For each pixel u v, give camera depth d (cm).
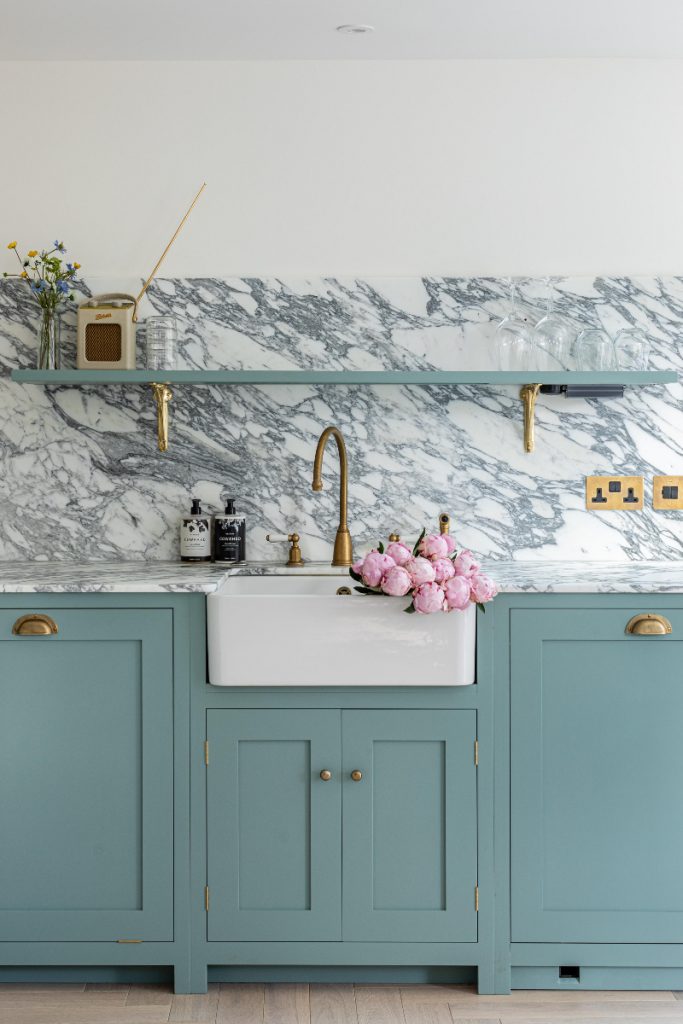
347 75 287
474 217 288
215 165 288
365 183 288
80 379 267
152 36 271
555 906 235
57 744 234
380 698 232
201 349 288
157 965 239
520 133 288
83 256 288
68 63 287
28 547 290
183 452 290
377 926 234
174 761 233
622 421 289
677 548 289
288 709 232
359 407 289
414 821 234
